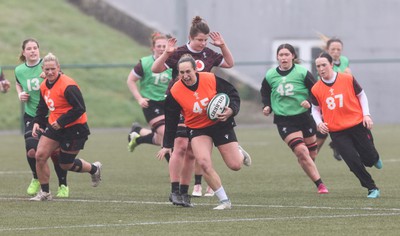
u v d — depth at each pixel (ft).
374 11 352.69
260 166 182.29
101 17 423.64
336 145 125.80
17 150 228.43
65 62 364.38
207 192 131.95
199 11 374.84
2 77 143.23
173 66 121.49
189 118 110.42
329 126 125.90
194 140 111.14
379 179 152.46
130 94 349.82
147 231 94.63
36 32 394.11
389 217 103.86
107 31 412.57
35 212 111.24
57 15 418.72
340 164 186.19
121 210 112.68
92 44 392.27
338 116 125.29
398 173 163.22
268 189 139.54
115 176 164.04
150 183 151.12
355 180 153.17
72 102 120.67
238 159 110.83
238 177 160.15
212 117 108.06
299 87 134.00
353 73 352.90
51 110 122.11
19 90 133.39
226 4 371.35
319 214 106.93
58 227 98.17
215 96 108.17
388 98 349.82
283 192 134.72
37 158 122.52
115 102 341.41
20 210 113.29
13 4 421.18
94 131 310.04
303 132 136.46
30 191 132.26
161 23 407.23
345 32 357.00
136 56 387.96
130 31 413.39
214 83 109.50
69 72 354.54
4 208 115.44
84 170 131.64
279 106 135.33
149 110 156.25
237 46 370.12
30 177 161.17
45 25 404.98
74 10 429.79
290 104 134.51
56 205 118.62
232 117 110.52
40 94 123.85
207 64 121.70
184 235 91.81
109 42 399.24
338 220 101.60
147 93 156.04
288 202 120.57
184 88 109.19
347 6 355.97
